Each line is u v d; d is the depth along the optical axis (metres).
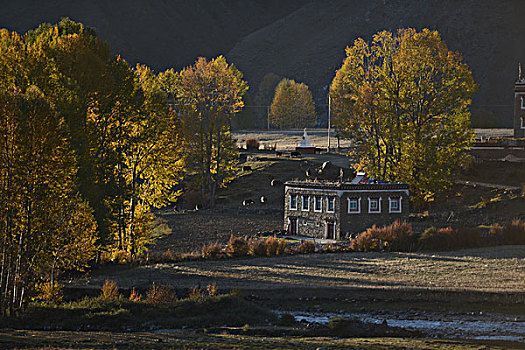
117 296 93.94
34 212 81.88
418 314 85.38
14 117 80.12
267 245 128.12
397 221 138.75
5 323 76.31
